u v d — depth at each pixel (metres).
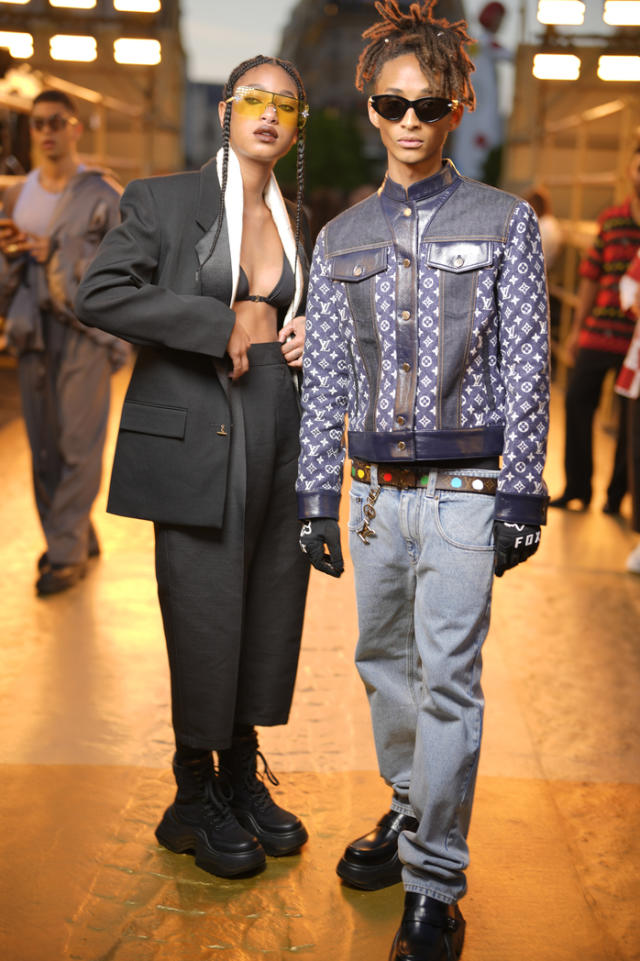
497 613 4.16
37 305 4.04
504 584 4.53
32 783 2.73
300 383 2.44
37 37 11.95
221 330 2.24
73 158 4.16
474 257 1.99
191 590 2.35
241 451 2.34
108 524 5.22
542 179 11.66
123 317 2.24
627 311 5.09
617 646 3.86
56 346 4.10
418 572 2.08
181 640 2.37
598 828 2.61
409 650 2.26
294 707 3.22
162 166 14.72
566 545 5.18
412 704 2.27
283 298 2.41
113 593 4.21
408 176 2.05
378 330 2.07
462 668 2.04
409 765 2.33
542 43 9.13
